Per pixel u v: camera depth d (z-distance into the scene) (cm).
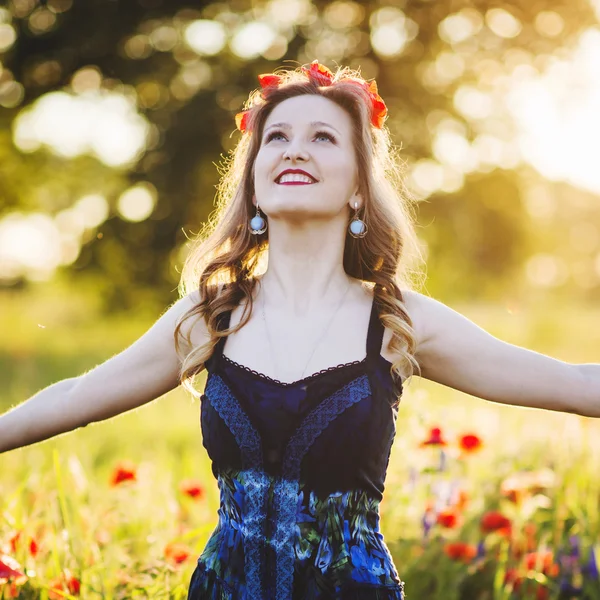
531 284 3253
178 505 458
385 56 1839
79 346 1672
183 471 577
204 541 388
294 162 262
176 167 1830
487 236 2166
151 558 363
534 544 417
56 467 357
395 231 283
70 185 2233
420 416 417
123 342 1770
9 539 349
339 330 260
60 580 333
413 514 436
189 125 1789
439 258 2078
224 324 266
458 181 2061
